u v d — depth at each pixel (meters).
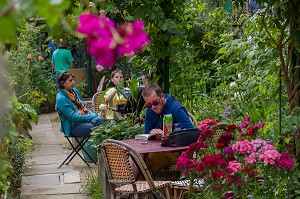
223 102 8.30
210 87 9.10
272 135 5.95
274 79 5.83
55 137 12.16
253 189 4.49
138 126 7.55
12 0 1.52
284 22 5.05
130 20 7.27
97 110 10.10
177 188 5.79
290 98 4.71
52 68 15.79
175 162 6.50
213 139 5.69
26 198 7.51
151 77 8.09
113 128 7.48
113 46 2.01
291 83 4.71
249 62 6.41
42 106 16.00
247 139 4.88
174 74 8.70
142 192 5.79
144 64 7.91
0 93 2.19
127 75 10.97
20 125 4.47
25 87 10.36
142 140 6.31
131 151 5.64
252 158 4.32
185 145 6.08
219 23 9.62
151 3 7.31
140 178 6.51
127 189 5.91
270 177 4.55
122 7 7.59
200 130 5.98
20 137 7.76
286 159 4.29
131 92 7.75
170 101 6.55
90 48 2.00
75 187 8.06
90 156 9.12
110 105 9.05
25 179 8.48
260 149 4.38
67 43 15.82
